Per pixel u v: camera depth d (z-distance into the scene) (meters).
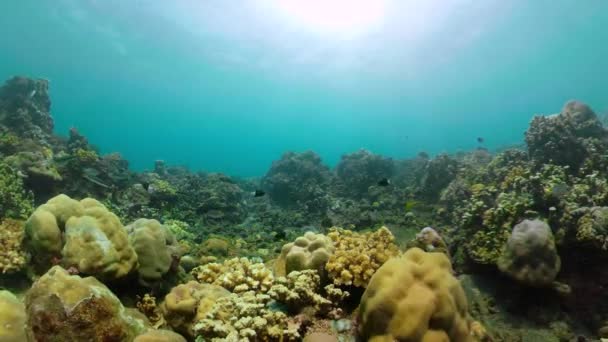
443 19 52.19
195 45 54.44
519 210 9.25
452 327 4.05
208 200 17.61
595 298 7.66
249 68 69.81
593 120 12.41
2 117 17.72
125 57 58.69
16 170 11.96
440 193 16.97
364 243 6.36
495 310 8.16
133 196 15.70
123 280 6.11
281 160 25.95
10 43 53.97
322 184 23.38
